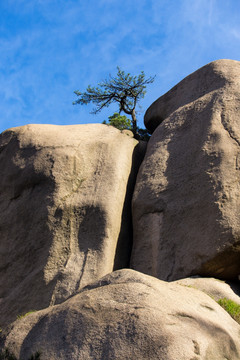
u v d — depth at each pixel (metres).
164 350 6.75
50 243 12.37
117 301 7.58
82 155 13.70
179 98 14.80
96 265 11.79
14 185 13.76
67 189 13.06
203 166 11.85
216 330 7.42
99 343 7.03
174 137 13.31
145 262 11.94
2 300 12.39
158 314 7.26
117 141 14.31
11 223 13.29
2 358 7.47
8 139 14.84
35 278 12.06
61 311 7.78
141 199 12.58
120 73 19.14
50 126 15.04
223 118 12.53
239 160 11.60
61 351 7.15
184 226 11.46
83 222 12.53
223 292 9.77
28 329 7.89
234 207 10.88
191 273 10.89
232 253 10.48
